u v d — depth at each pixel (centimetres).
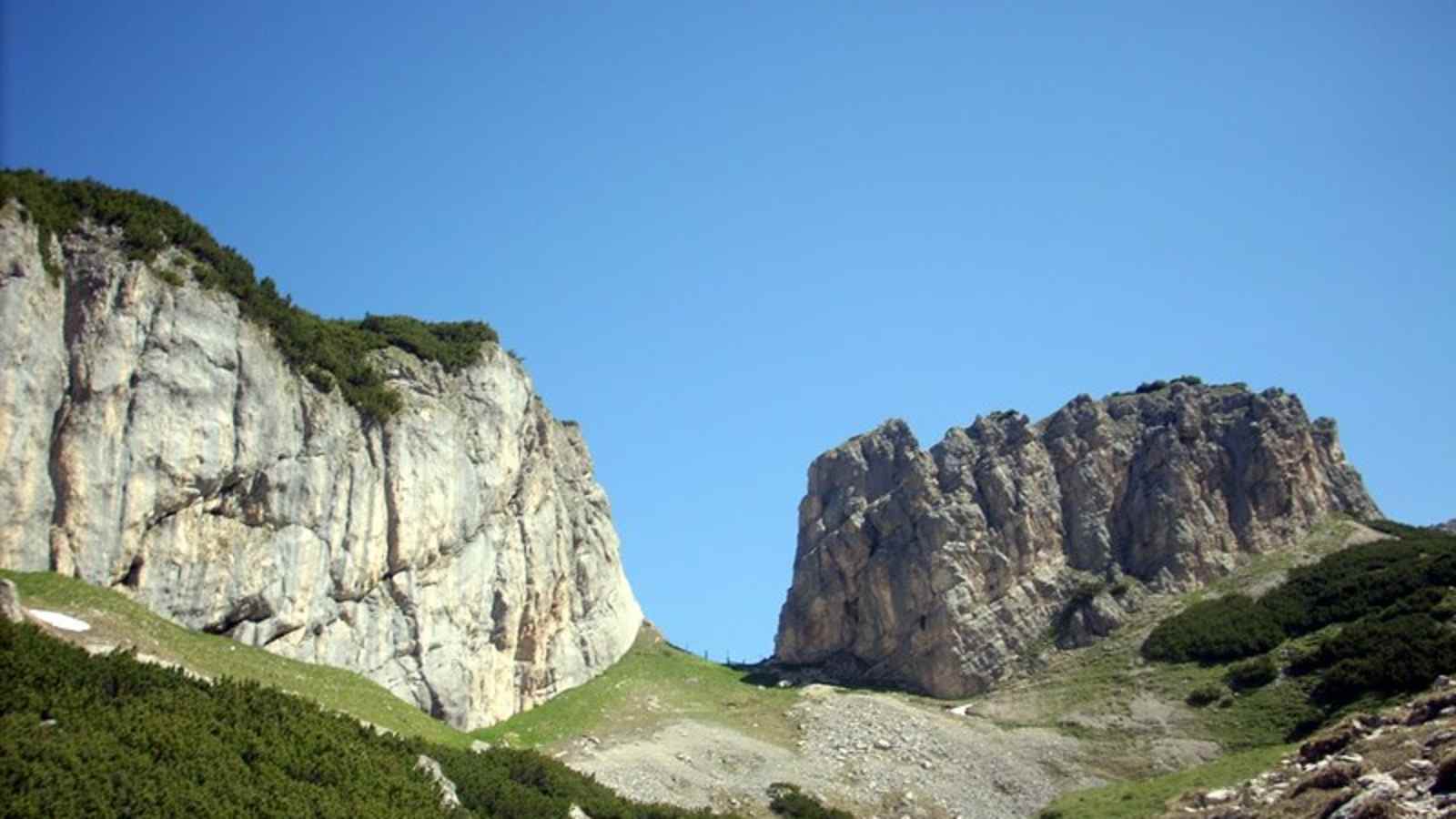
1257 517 12156
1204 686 9806
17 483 6438
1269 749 8575
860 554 12725
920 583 12094
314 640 7862
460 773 6372
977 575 12000
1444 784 4972
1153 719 9619
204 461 7319
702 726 9706
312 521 7981
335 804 5112
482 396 9875
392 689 8306
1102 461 12669
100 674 5312
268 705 5825
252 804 4838
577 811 6831
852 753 9431
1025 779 9112
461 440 9462
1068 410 13112
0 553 6319
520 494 10194
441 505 9050
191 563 7194
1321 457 12875
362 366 8869
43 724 4719
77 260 7062
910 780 9038
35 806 4153
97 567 6688
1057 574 12094
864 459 13538
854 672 12206
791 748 9512
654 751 8919
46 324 6756
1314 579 10875
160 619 6875
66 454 6688
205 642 7025
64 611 6216
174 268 7581
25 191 6981
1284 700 9188
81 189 7394
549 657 10244
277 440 7856
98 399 6875
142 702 5244
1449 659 8556
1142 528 12244
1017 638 11619
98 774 4519
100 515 6756
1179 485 12250
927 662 11738
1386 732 6203
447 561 9038
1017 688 10994
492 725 9056
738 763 8988
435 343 9888
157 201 7875
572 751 8712
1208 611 10975
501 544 9719
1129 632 11250
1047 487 12606
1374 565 10806
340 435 8362
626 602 12169
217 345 7581
